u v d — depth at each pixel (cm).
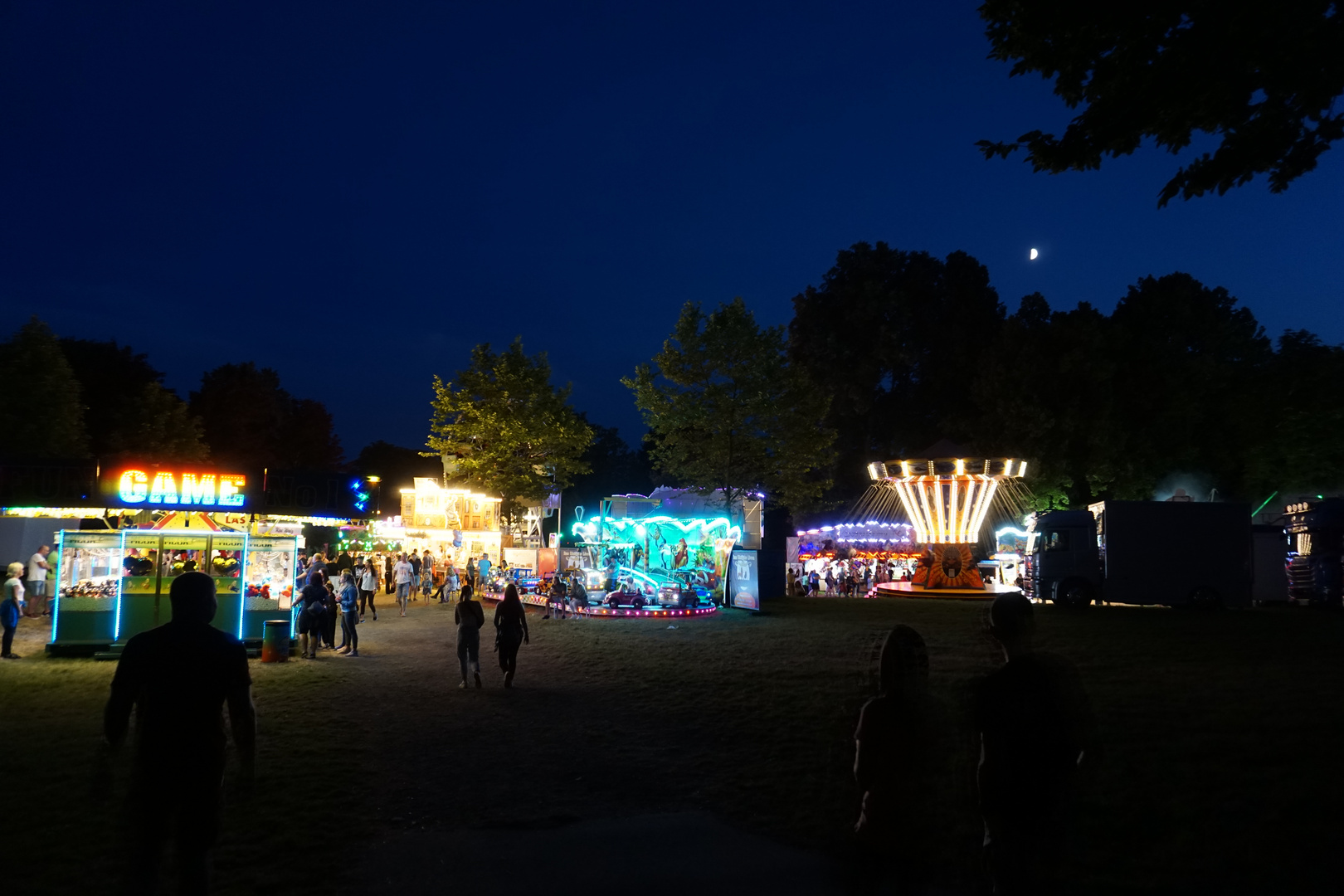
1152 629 2041
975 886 545
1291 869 555
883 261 5381
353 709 1175
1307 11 635
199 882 438
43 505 1711
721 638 1936
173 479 1772
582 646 1820
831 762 859
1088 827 635
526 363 3831
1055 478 4491
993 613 448
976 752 445
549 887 567
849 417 5247
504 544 3903
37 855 606
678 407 3334
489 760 902
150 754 439
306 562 2738
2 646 1617
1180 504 2752
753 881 574
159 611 1677
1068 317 4875
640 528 3194
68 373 4078
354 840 659
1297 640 1789
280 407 7219
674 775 841
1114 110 736
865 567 3856
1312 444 3045
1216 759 807
